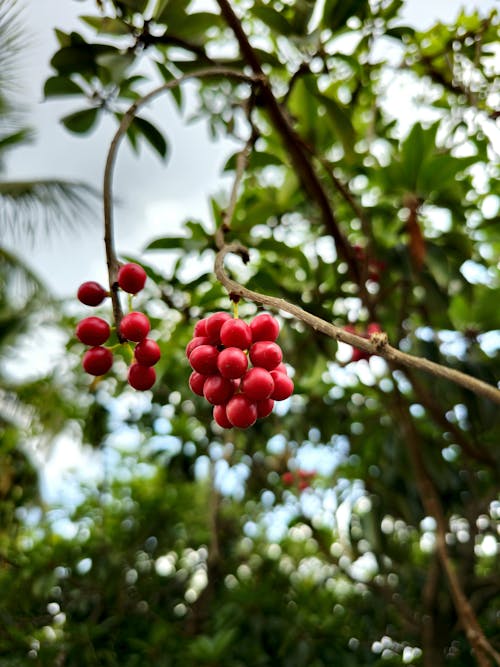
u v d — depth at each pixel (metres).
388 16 2.19
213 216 2.16
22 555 3.54
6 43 3.32
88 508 3.85
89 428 3.53
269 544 4.15
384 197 2.23
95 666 3.07
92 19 2.02
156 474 4.21
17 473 4.66
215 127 2.91
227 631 3.26
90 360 1.16
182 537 3.99
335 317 2.49
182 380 2.47
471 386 0.85
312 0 1.93
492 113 2.18
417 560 3.88
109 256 1.15
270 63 2.01
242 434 3.10
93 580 3.50
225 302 2.20
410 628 3.26
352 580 3.28
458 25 2.35
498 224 2.52
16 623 3.22
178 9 1.80
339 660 3.26
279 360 0.99
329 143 2.44
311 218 2.56
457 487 2.79
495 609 3.43
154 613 3.48
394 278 2.52
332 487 3.36
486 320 2.56
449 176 2.11
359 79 2.14
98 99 1.98
